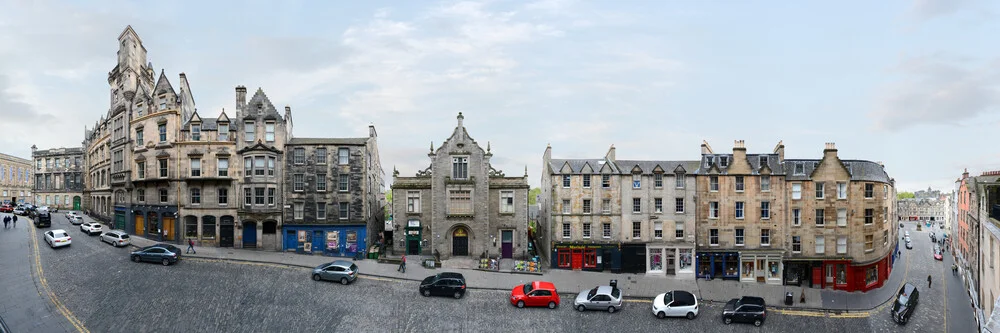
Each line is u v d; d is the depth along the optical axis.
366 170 50.44
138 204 53.12
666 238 48.56
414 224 50.03
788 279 48.00
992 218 32.44
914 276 57.56
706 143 50.03
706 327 35.53
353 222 49.66
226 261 43.81
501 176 50.62
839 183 48.03
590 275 46.91
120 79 59.28
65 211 78.12
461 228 50.16
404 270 44.09
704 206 48.28
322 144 49.72
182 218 49.78
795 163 48.78
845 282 47.59
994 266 31.92
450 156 49.72
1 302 30.75
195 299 34.22
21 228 54.09
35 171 84.44
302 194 49.53
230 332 30.05
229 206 49.47
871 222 48.75
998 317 20.81
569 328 34.16
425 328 32.84
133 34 58.44
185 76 51.91
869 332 36.78
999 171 45.25
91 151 72.25
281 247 49.31
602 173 48.84
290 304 34.81
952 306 44.72
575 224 48.91
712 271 47.88
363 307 35.41
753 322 36.16
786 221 47.91
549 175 49.88
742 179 48.22
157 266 40.59
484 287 41.12
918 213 167.00
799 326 36.94
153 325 30.02
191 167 50.00
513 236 50.31
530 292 37.31
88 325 29.30
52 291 33.50
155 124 51.19
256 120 49.62
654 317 36.94
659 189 48.75
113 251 44.44
